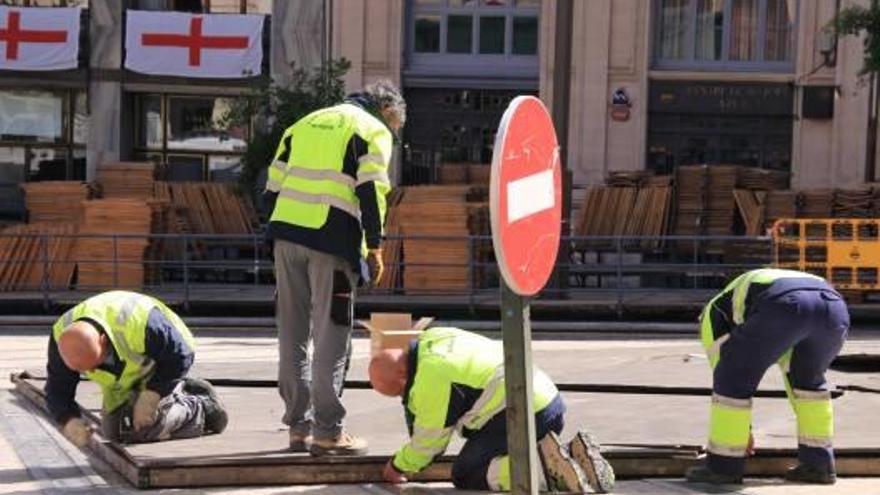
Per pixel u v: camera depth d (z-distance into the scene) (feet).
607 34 129.59
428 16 134.82
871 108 127.03
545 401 29.50
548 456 29.50
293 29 131.54
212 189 118.83
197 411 36.14
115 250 97.50
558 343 77.20
